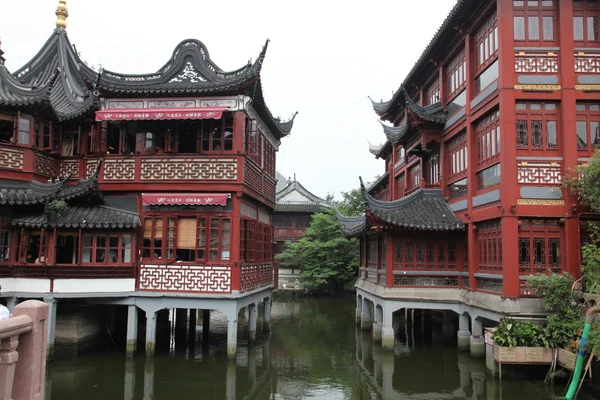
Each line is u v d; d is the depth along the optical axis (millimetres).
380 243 24734
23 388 6805
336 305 42344
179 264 20062
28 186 20047
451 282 22109
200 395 16172
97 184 19906
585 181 16609
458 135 22938
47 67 24938
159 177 20469
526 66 18266
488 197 19172
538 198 17766
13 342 6492
